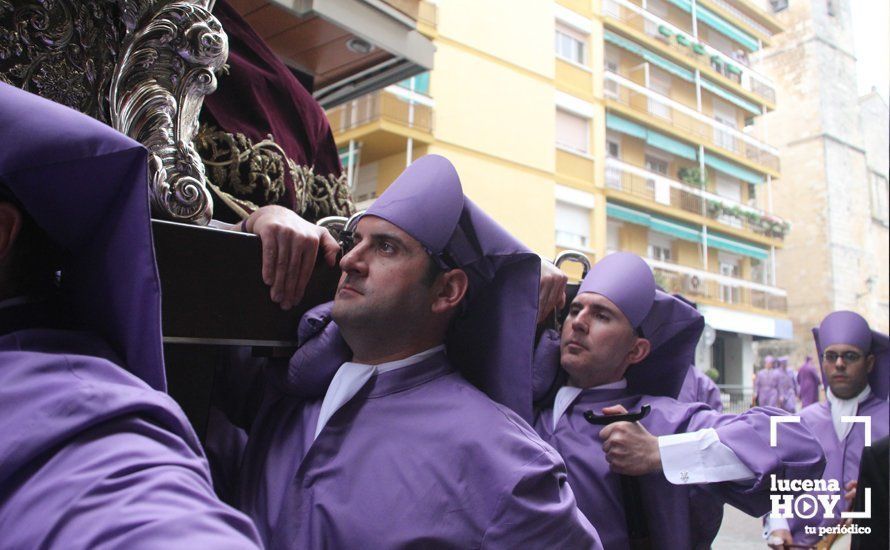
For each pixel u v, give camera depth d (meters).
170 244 0.88
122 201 0.64
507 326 1.09
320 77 2.80
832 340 2.35
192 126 1.00
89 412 0.50
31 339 0.61
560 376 1.65
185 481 0.48
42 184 0.62
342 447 0.98
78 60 0.97
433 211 0.99
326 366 1.04
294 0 2.26
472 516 0.90
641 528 1.40
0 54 0.89
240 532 0.47
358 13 2.40
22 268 0.66
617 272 1.56
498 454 0.92
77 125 0.62
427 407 0.99
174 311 0.88
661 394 1.72
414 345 1.04
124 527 0.42
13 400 0.51
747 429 1.43
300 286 0.99
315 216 1.58
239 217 1.27
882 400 2.32
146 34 0.95
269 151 1.37
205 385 0.94
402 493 0.92
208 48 0.99
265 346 1.02
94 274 0.68
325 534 0.91
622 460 1.38
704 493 1.47
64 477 0.46
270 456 1.05
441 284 1.02
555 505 0.90
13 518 0.45
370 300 0.97
